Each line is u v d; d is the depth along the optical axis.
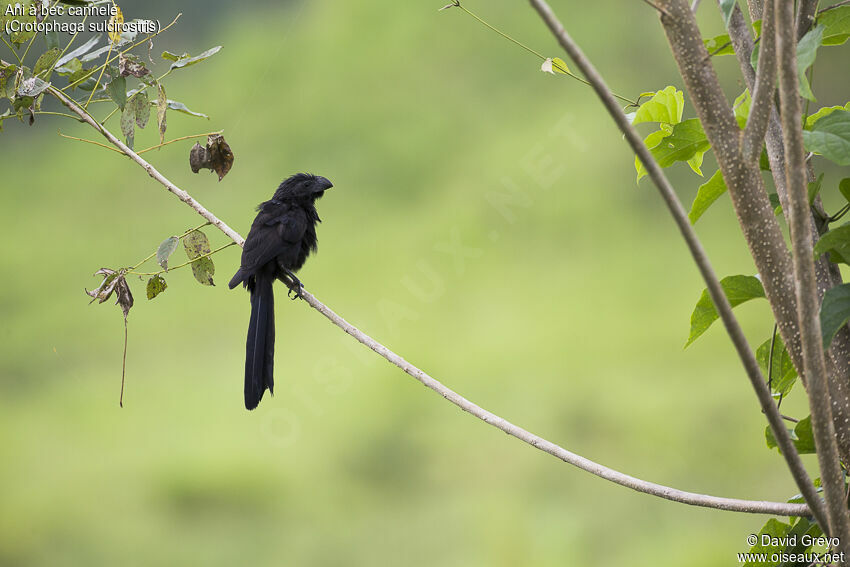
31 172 21.45
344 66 19.84
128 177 19.80
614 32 18.39
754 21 2.78
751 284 2.82
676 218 1.93
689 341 2.98
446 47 19.56
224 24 20.61
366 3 20.69
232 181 18.94
